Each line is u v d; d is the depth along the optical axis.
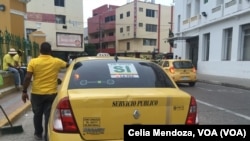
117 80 3.86
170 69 15.70
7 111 7.84
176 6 34.69
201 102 10.27
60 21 43.12
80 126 3.22
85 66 4.12
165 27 61.03
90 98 3.23
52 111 3.73
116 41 64.44
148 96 3.34
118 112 3.27
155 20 60.12
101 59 4.40
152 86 3.85
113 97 3.26
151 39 60.25
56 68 5.40
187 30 30.77
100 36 67.38
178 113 3.44
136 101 3.30
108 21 66.75
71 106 3.23
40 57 5.35
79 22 44.28
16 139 5.75
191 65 16.02
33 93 5.33
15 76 12.17
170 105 3.41
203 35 27.48
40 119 5.55
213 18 24.81
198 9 29.50
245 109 8.94
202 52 27.66
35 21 40.91
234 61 21.31
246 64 19.78
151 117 3.34
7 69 12.10
